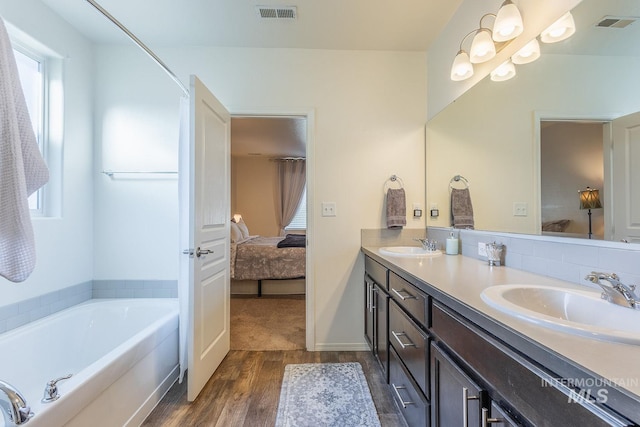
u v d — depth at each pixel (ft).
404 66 8.21
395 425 5.11
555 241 4.11
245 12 6.59
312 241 8.07
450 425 3.26
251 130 14.05
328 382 6.43
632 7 3.25
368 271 7.59
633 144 3.16
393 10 6.56
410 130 8.21
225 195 7.66
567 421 1.81
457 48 6.59
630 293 2.74
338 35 7.48
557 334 2.17
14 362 5.48
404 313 4.75
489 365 2.61
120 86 7.84
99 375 4.24
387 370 5.72
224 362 7.35
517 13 4.61
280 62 8.05
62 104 6.98
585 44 3.72
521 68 4.83
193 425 5.16
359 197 8.15
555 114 4.18
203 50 7.95
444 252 6.91
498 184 5.36
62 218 6.91
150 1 6.25
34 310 6.23
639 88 3.11
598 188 3.50
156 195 7.84
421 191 8.22
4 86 3.45
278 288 13.52
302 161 21.85
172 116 7.86
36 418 3.27
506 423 2.35
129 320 7.18
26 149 3.71
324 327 8.09
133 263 7.82
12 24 5.85
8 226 3.42
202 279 6.29
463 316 3.04
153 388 5.68
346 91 8.14
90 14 6.72
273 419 5.28
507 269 4.83
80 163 7.42
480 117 5.87
